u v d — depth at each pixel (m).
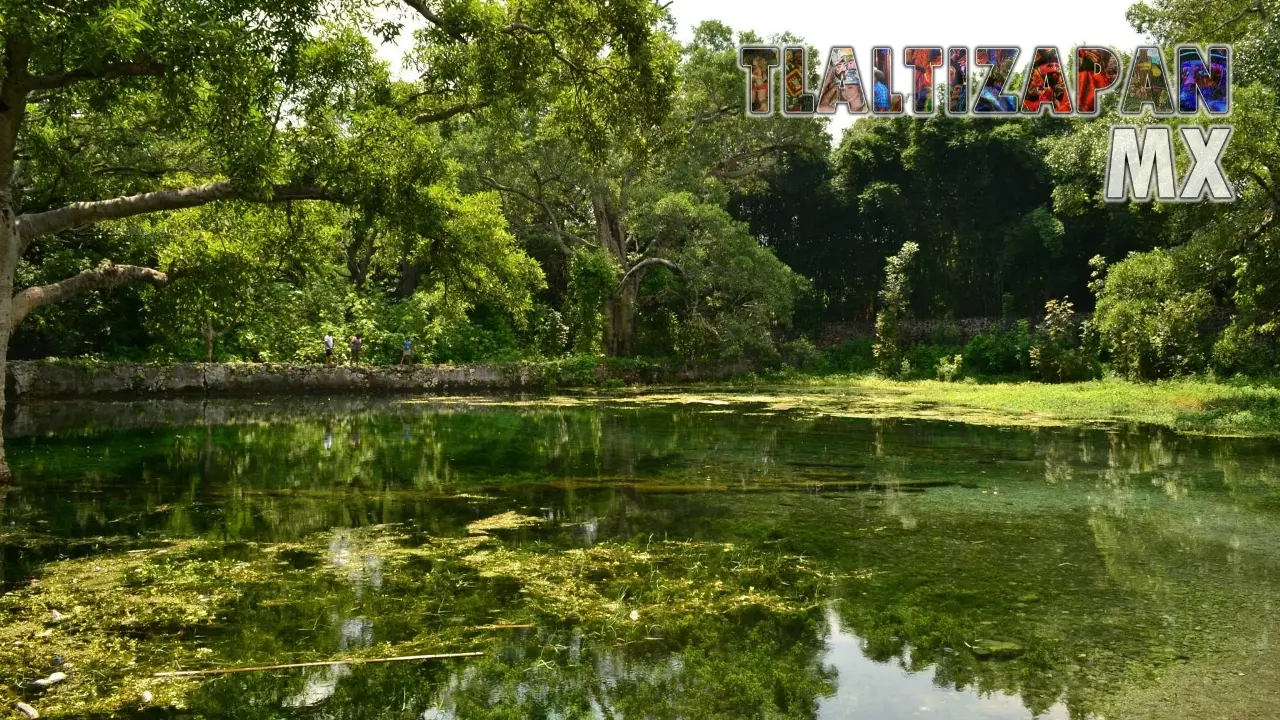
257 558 4.38
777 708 2.58
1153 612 3.53
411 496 6.25
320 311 20.86
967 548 4.68
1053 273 28.88
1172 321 14.39
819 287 34.31
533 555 4.45
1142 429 11.46
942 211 29.91
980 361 27.05
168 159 10.99
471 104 9.99
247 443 9.45
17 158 9.98
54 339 16.64
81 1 5.72
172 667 2.93
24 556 4.41
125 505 5.84
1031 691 2.71
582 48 9.03
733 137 27.45
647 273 28.39
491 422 12.38
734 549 4.62
